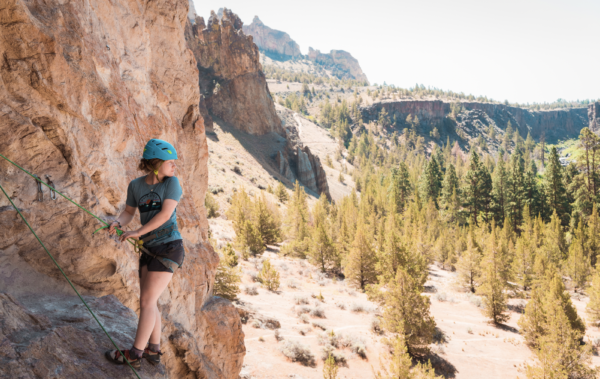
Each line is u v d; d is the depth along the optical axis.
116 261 4.25
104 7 5.64
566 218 84.38
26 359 2.44
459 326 33.84
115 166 5.03
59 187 3.82
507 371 26.31
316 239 47.47
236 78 136.25
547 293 32.09
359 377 22.58
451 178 96.50
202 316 7.31
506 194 88.38
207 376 6.13
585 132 89.62
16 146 3.51
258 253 47.12
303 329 27.16
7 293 2.97
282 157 128.50
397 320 26.77
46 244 3.70
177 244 3.02
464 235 63.84
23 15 3.49
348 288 40.47
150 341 3.18
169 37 7.93
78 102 4.16
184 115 8.77
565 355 23.61
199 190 9.18
